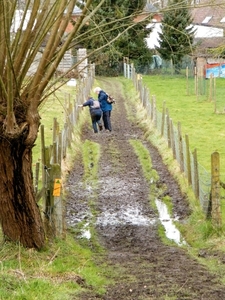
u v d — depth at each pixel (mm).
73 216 22156
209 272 14727
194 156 21938
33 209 15055
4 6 11953
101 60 21141
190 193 23312
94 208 23141
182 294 12594
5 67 13969
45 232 16188
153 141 34500
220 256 16422
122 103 53844
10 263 13828
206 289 13008
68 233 19938
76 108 39281
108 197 24625
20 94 14453
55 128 25703
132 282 13750
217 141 35000
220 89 61719
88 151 33125
